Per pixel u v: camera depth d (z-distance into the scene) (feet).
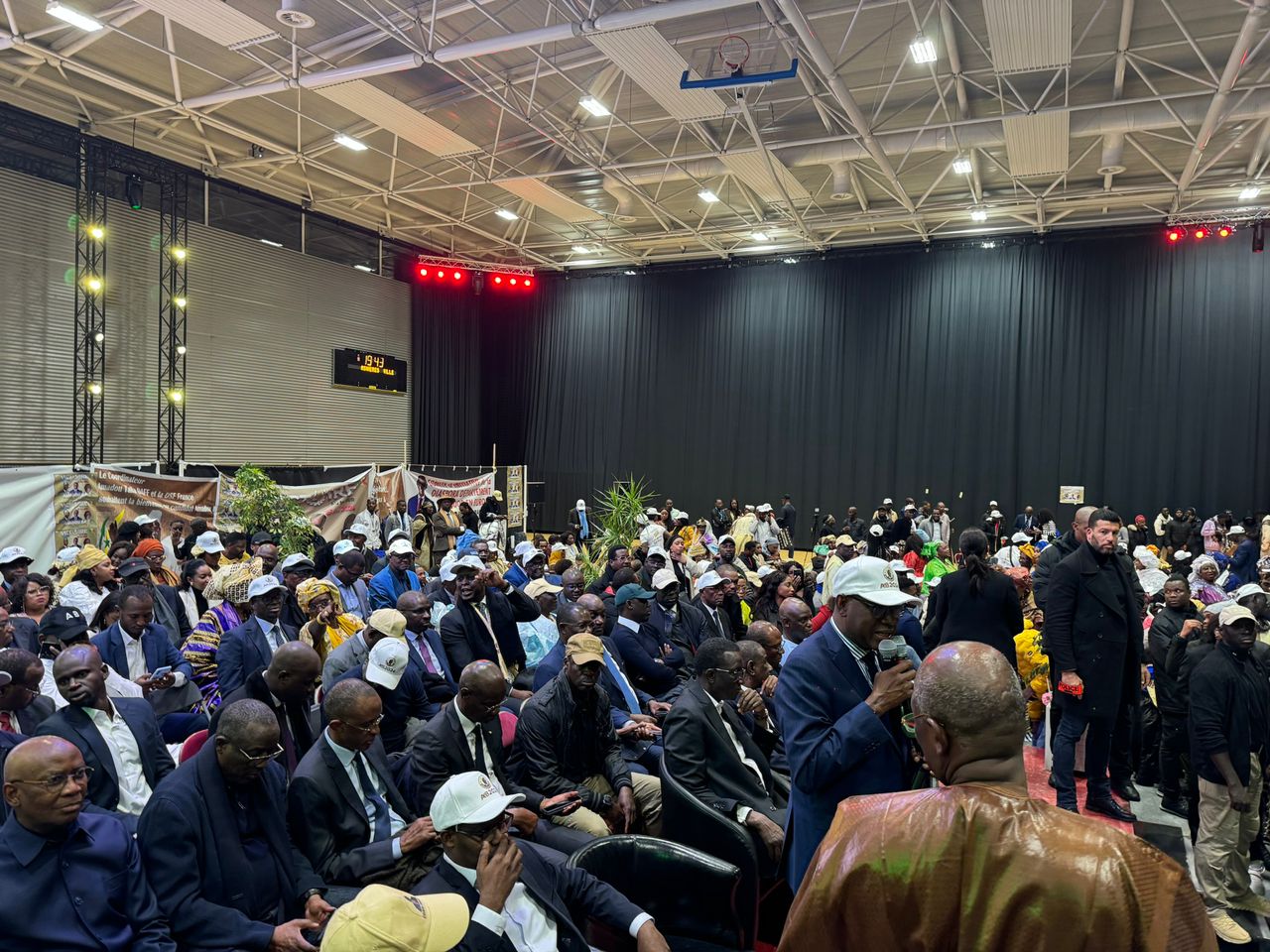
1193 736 12.82
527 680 17.84
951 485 62.28
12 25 32.48
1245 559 32.53
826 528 61.82
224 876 8.35
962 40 36.17
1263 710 12.82
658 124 45.83
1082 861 3.51
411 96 42.39
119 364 45.93
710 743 11.67
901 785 7.54
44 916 7.50
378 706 10.04
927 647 17.51
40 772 7.46
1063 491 59.26
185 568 21.84
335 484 45.93
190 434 50.14
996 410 61.05
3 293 40.73
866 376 64.95
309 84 34.86
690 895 9.74
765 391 68.23
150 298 47.62
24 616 17.69
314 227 59.52
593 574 35.17
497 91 41.34
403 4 33.96
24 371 41.65
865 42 36.78
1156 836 14.87
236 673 15.05
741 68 33.42
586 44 37.19
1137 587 15.65
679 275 71.31
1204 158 47.88
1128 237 57.67
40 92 40.93
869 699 7.56
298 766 10.39
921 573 31.65
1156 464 57.06
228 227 52.85
